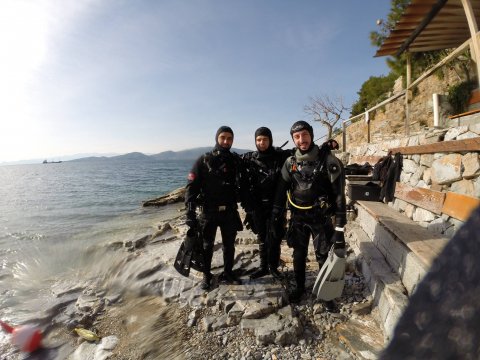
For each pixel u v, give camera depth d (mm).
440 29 5547
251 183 4309
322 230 3605
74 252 7238
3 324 3816
